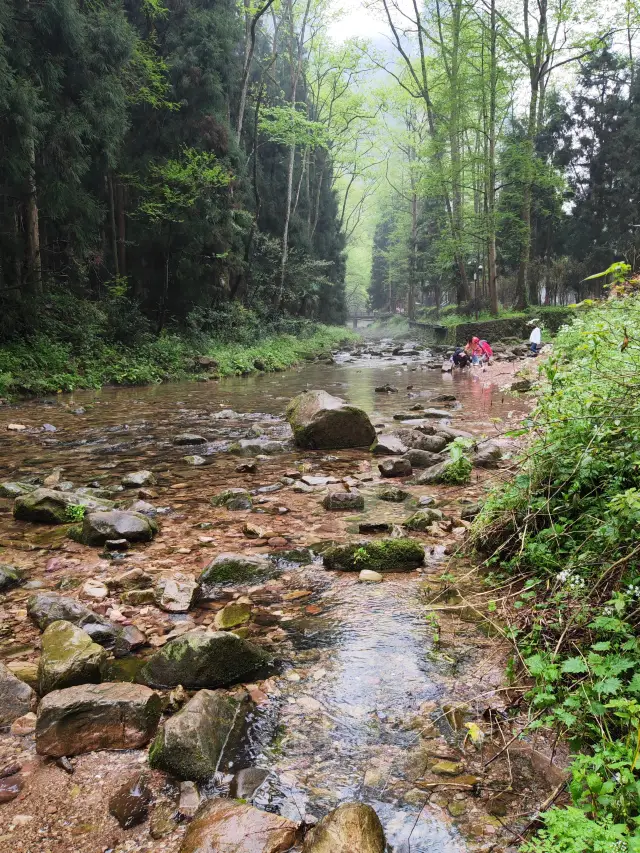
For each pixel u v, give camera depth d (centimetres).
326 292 4822
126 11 2330
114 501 555
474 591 347
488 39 3108
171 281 2492
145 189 2231
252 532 464
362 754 218
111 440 887
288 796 198
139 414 1155
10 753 222
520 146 3141
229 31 2486
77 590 367
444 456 689
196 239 2373
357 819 175
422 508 525
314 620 324
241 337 2600
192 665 261
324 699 252
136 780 206
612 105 3862
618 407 352
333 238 4941
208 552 430
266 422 1041
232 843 172
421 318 5850
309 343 3231
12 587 373
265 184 3666
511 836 179
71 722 224
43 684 255
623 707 186
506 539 382
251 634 310
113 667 281
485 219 3259
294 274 3447
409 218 6119
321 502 552
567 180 4022
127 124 1938
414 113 4900
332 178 4912
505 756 214
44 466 713
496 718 234
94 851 177
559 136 4069
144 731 228
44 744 220
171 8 2461
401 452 758
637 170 3775
